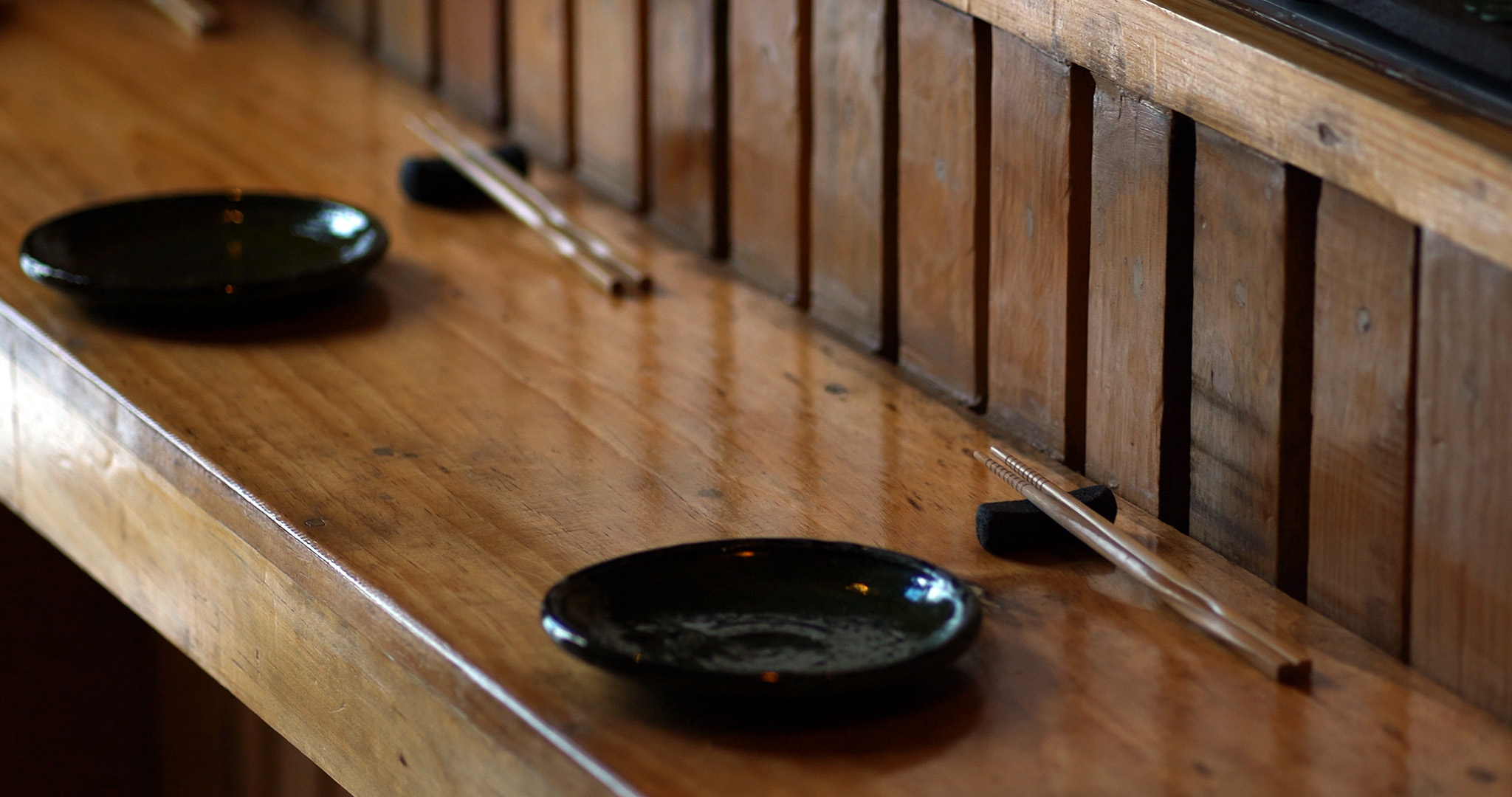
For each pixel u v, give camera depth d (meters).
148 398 1.50
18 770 1.97
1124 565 1.36
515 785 1.29
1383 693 1.31
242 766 1.96
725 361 1.57
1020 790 1.25
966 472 1.46
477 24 1.89
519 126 1.87
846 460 1.47
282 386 1.52
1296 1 1.38
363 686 1.37
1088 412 1.46
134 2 2.13
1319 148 1.31
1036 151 1.46
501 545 1.39
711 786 1.25
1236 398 1.38
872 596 1.32
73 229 1.62
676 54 1.70
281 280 1.56
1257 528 1.38
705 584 1.33
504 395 1.52
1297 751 1.28
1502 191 1.25
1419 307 1.30
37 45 2.02
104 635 1.97
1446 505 1.30
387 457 1.46
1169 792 1.25
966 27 1.48
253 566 1.43
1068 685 1.31
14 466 1.62
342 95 1.95
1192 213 1.40
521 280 1.66
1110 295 1.43
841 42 1.56
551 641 1.32
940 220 1.52
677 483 1.44
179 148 1.82
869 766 1.26
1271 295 1.36
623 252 1.71
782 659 1.29
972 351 1.52
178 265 1.62
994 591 1.37
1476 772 1.27
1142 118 1.40
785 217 1.64
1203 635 1.34
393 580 1.36
